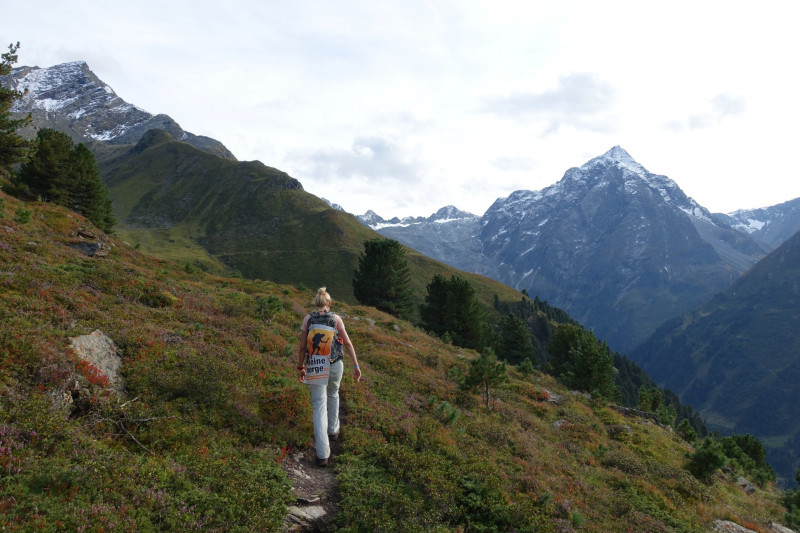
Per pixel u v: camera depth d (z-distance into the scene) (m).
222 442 7.36
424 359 24.33
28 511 4.24
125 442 6.52
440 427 11.35
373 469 7.84
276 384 10.62
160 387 8.48
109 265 20.72
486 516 7.58
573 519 8.84
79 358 7.70
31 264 15.23
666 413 43.69
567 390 32.25
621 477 14.33
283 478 6.77
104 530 4.39
